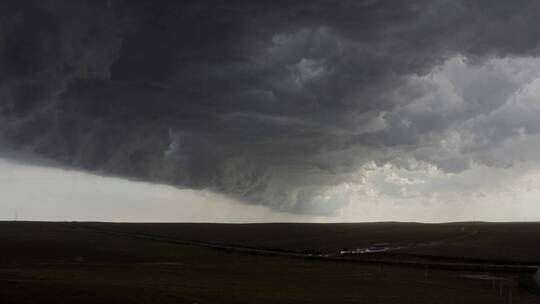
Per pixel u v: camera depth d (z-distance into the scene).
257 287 68.50
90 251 132.88
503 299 65.44
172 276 78.44
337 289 70.12
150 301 48.47
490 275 94.56
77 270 81.38
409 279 85.88
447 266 106.56
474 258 125.50
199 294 55.84
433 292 70.31
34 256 116.88
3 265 89.38
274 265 107.38
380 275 90.94
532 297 68.00
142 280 68.69
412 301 60.75
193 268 96.12
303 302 56.28
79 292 48.62
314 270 97.69
